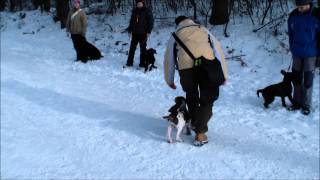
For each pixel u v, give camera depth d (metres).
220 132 6.01
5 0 21.67
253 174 4.81
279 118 6.54
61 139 5.88
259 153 5.34
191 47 5.09
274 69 9.23
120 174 4.86
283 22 11.03
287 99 7.46
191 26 5.20
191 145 5.55
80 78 9.12
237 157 5.23
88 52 10.60
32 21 17.25
